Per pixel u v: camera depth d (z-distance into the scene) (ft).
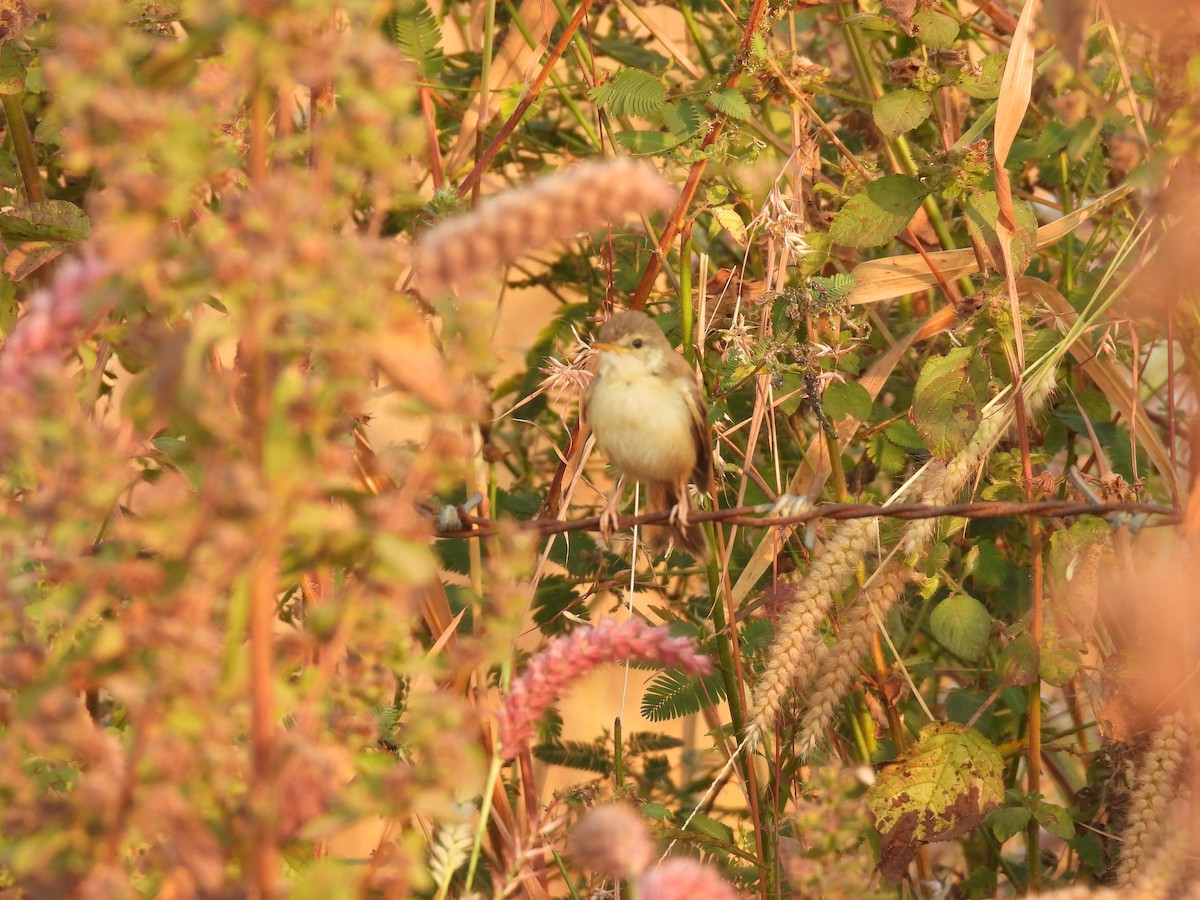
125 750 16.42
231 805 13.26
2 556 14.83
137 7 22.86
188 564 11.90
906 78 26.86
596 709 36.45
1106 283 26.94
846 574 22.82
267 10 11.70
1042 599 27.50
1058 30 21.71
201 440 11.80
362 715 16.29
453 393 12.17
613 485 35.70
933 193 28.58
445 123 35.86
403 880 13.42
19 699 12.93
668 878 13.24
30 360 12.35
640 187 12.76
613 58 35.35
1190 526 20.22
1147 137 25.30
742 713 26.63
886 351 32.96
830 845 16.35
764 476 32.40
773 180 28.96
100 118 11.46
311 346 13.82
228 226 12.26
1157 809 22.70
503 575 14.42
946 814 24.84
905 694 30.50
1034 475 27.81
